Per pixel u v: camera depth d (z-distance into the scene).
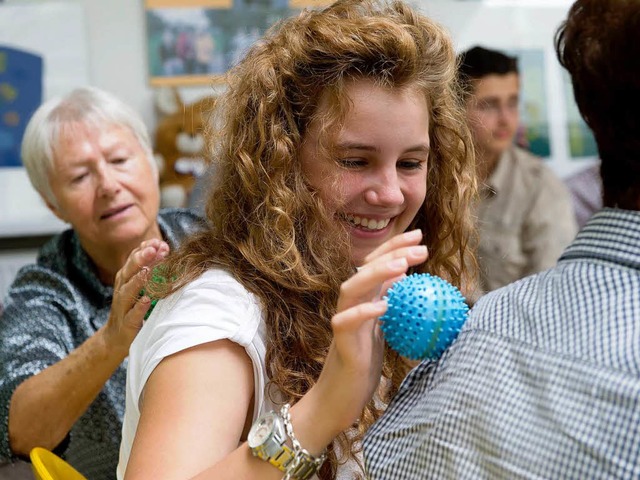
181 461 0.93
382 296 0.91
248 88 1.16
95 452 1.71
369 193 1.13
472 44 3.12
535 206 2.71
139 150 1.89
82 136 1.82
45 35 2.74
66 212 1.83
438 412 0.83
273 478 0.91
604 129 0.83
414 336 0.87
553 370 0.77
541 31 3.15
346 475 1.09
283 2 2.86
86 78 2.78
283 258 1.09
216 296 1.04
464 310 0.89
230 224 1.14
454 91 1.31
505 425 0.78
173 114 2.75
